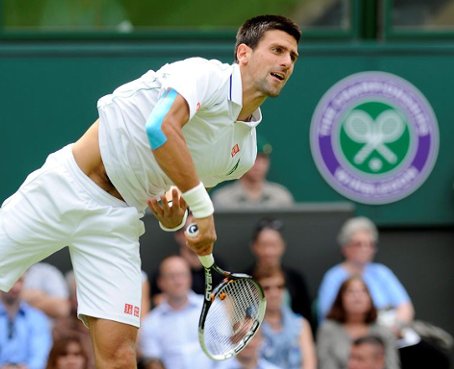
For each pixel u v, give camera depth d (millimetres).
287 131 38000
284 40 19312
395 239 38562
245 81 19406
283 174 38031
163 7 38062
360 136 38219
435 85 38531
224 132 19484
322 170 38094
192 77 18703
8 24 37688
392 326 33312
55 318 32156
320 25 38562
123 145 19266
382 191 38344
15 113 37375
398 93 38344
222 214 35406
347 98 38188
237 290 20531
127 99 19281
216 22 38219
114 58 37656
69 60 37531
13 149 37344
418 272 38594
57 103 37500
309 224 35875
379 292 34531
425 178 38531
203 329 20172
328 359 31594
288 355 31406
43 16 37812
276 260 32688
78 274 19781
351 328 31844
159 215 20172
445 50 38531
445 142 38562
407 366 33844
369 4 38688
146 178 19531
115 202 19766
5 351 30891
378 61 38281
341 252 35875
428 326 35375
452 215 38562
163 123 18297
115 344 19531
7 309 31156
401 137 38438
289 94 38000
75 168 19672
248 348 30312
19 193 20000
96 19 37969
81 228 19641
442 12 39250
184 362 31125
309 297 33906
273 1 38375
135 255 19844
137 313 19766
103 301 19531
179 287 31344
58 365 29094
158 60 37750
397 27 38750
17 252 19984
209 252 19375
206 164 19812
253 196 36375
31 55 37438
